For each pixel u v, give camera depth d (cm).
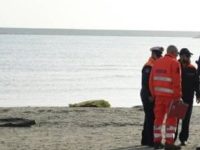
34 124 2562
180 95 1764
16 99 7962
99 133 2273
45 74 14125
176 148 1778
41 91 9400
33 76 13362
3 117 2775
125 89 9919
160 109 1788
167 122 1773
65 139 2084
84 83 11231
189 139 2078
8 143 1973
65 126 2517
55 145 1928
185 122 1919
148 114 1903
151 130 1911
